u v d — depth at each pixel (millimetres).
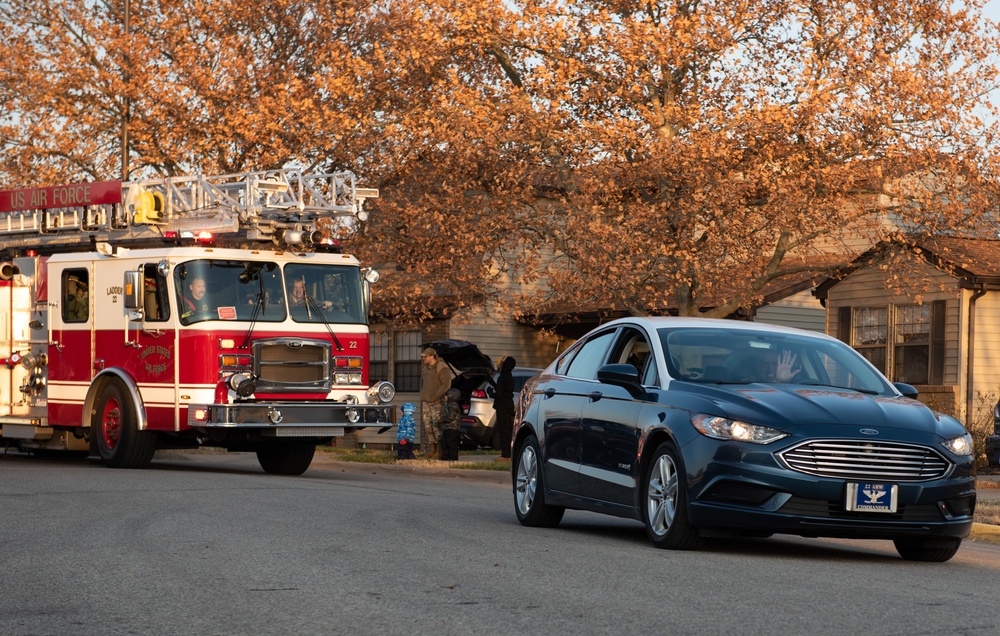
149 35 42406
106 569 10867
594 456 14148
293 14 42375
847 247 31875
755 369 13602
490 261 33500
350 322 24406
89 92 42188
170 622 8484
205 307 23016
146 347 23531
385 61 33781
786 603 9359
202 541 12781
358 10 42594
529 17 31359
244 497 17859
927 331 36188
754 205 31500
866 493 11883
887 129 30359
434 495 20281
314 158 36969
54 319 25250
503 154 31438
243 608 8992
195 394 22891
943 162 30391
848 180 29406
